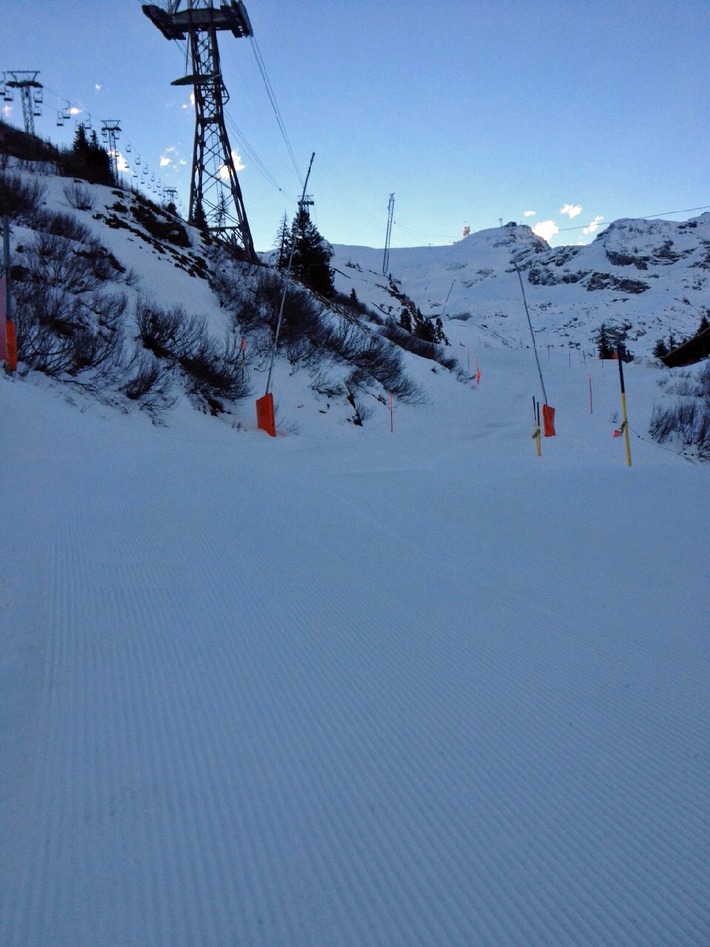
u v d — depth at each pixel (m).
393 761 2.89
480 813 2.57
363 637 4.19
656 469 12.55
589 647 4.09
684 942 2.01
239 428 23.66
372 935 2.03
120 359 20.70
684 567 5.79
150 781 2.74
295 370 30.22
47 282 20.81
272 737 3.07
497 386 44.53
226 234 44.12
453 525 7.39
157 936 2.01
